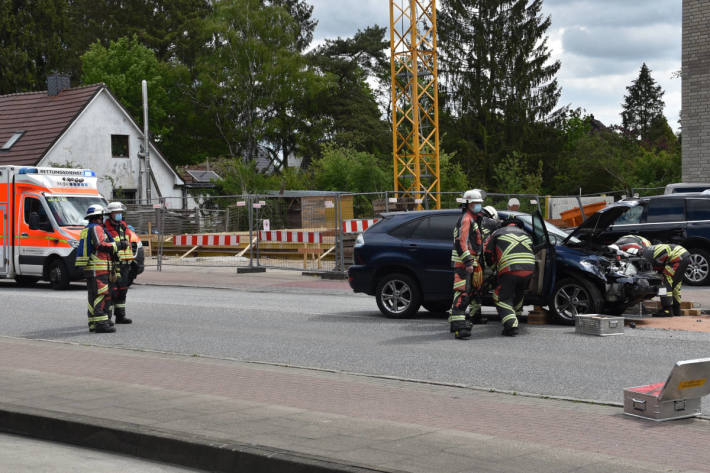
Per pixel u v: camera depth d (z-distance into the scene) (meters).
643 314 13.52
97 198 21.97
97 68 59.72
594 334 11.49
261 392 7.75
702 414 6.89
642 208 18.64
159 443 6.02
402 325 12.95
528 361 9.61
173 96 64.38
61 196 21.16
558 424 6.44
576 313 12.42
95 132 43.44
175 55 66.81
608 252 12.85
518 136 64.69
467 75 64.62
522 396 7.61
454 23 65.06
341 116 70.38
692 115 26.86
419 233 13.52
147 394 7.55
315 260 26.36
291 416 6.64
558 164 65.81
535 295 12.26
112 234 12.91
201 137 66.31
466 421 6.55
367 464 5.21
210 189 53.00
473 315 12.47
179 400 7.28
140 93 60.41
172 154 66.44
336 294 18.80
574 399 7.38
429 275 13.30
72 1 67.75
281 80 63.00
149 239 31.70
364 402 7.30
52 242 20.69
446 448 5.62
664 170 57.03
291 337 11.89
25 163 40.28
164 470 5.78
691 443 5.84
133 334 12.39
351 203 28.14
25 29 53.62
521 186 56.09
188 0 68.31
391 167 51.75
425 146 49.75
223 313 15.01
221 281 22.28
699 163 26.75
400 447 5.65
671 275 13.22
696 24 26.62
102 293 12.61
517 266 11.48
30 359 9.73
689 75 26.84
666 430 6.23
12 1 54.25
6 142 42.06
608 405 7.20
